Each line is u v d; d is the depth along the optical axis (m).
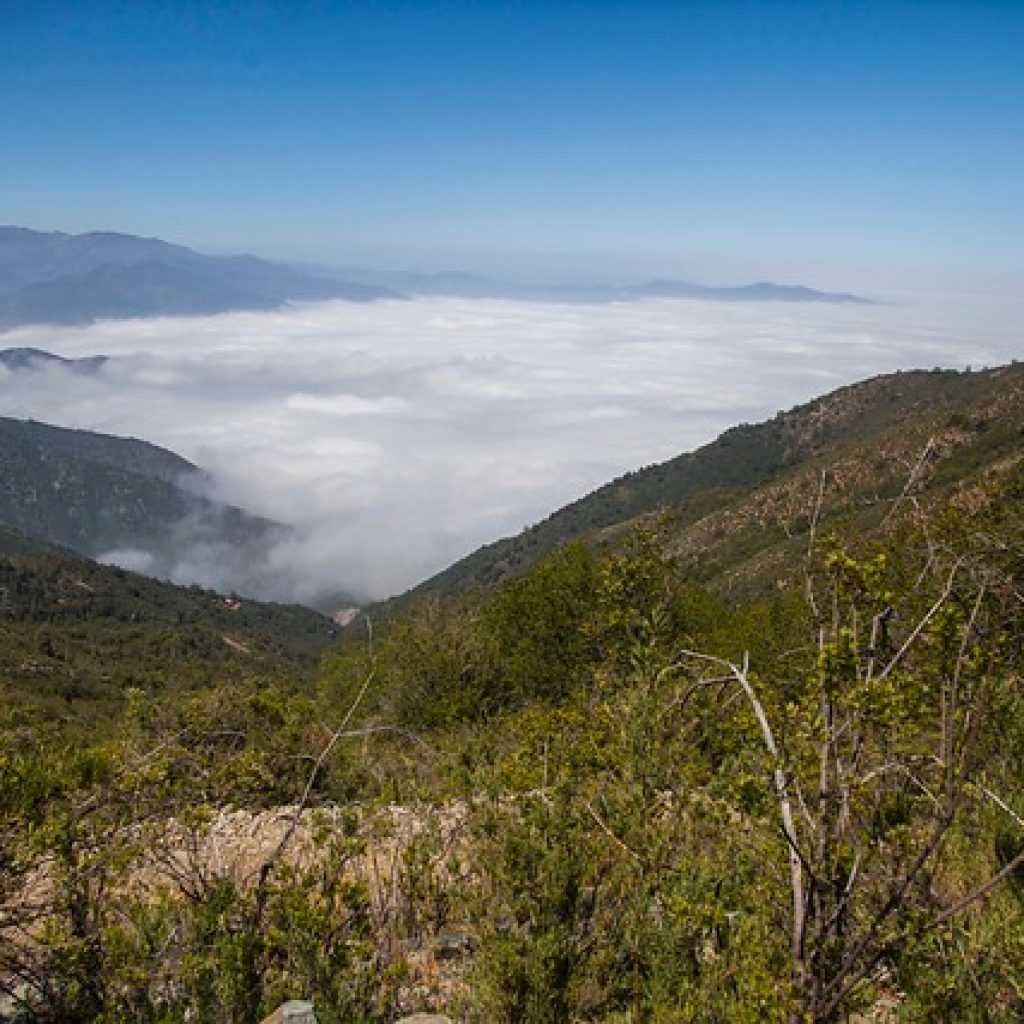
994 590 3.42
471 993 4.02
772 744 3.16
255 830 6.42
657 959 3.92
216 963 3.99
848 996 3.20
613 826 4.72
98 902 4.29
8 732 5.07
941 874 4.08
